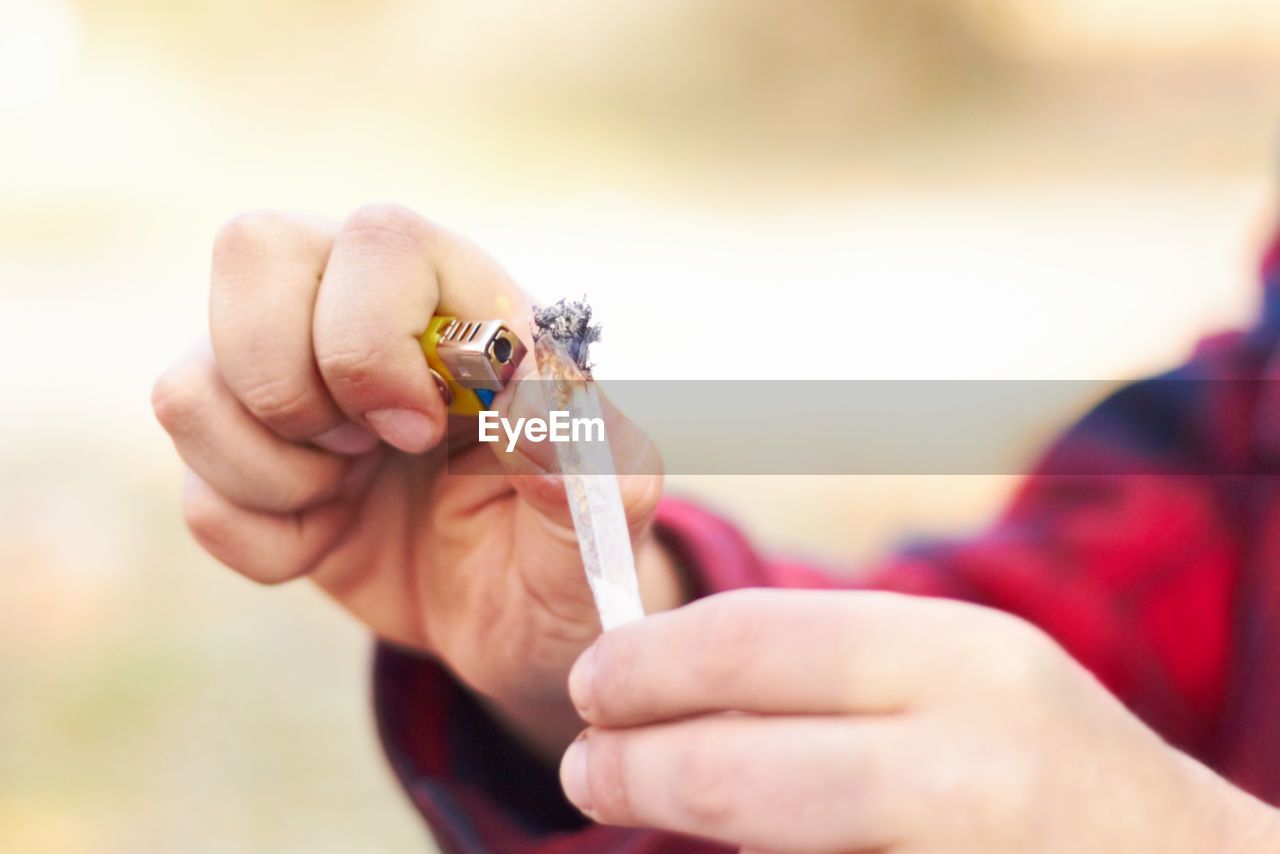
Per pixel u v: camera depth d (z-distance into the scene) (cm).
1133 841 33
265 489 46
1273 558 56
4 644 133
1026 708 33
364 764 112
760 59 574
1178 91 499
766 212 401
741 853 34
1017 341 216
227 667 125
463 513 49
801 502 138
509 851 50
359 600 50
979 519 129
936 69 561
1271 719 54
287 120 543
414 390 43
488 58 603
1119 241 313
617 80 572
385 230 43
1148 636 58
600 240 271
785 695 33
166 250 354
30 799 107
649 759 34
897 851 33
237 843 102
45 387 223
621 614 39
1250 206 349
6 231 371
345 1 609
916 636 33
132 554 150
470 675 50
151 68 566
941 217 376
